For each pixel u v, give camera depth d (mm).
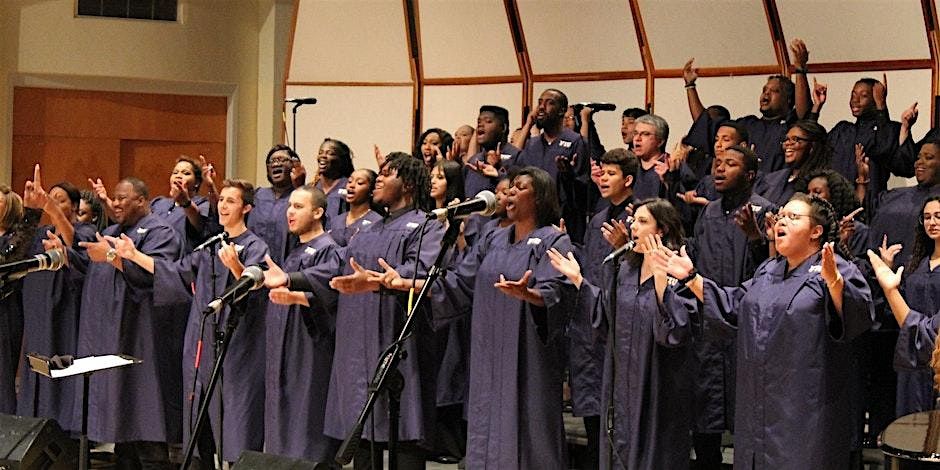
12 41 12266
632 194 7625
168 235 7578
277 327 7035
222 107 12906
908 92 8992
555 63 10906
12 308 8156
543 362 6410
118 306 7492
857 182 8008
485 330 6527
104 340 7539
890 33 9016
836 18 9258
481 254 6746
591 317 6312
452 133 11562
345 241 7539
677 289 6098
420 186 6965
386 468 7504
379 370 5438
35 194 7699
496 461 6426
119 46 12531
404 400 6738
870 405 6938
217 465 7625
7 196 8117
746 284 6004
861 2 9117
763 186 7723
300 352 7043
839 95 9344
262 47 12930
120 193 7602
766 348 5738
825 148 7648
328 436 7008
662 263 5938
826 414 5684
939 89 8828
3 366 8094
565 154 8867
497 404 6449
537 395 6398
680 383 6230
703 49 9953
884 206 7457
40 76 12391
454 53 11484
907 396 6508
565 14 10750
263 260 7207
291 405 7043
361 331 6781
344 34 11914
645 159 8281
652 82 10281
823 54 9367
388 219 6934
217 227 8641
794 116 8742
